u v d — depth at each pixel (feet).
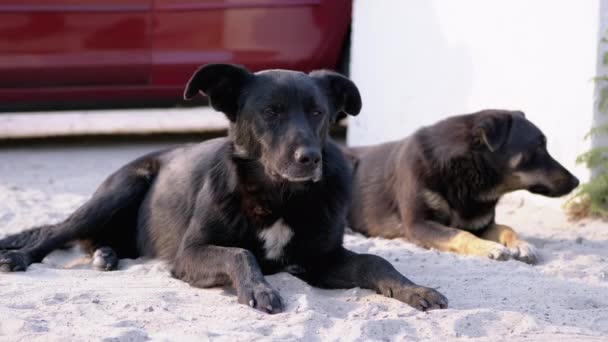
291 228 23.61
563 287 23.09
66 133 52.47
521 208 34.94
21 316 19.85
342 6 45.83
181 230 25.76
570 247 28.76
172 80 45.11
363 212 32.91
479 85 37.42
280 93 22.85
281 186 23.12
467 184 30.19
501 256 26.76
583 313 21.08
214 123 53.98
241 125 23.54
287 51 45.42
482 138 29.84
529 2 34.71
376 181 32.86
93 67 44.29
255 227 23.52
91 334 18.54
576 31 32.55
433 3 39.52
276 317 20.10
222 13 44.52
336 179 23.84
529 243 27.89
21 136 51.72
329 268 23.67
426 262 25.94
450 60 38.81
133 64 44.42
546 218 33.04
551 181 30.01
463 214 30.45
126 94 45.57
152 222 27.12
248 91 23.48
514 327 19.79
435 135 31.09
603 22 31.65
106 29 44.06
